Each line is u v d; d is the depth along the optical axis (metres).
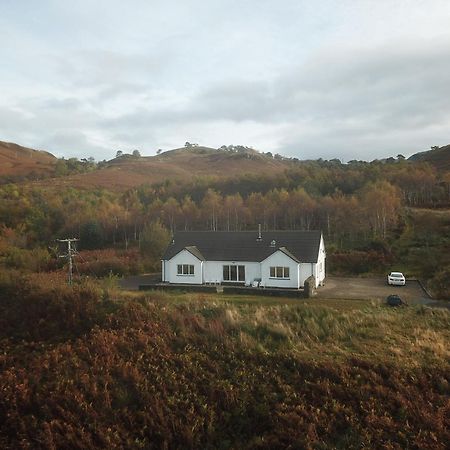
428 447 12.61
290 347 18.06
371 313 23.27
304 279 34.84
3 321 20.05
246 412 14.41
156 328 19.02
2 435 13.50
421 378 15.37
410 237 47.78
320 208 58.03
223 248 37.53
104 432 13.45
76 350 17.27
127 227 64.00
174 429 13.72
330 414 14.02
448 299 29.72
